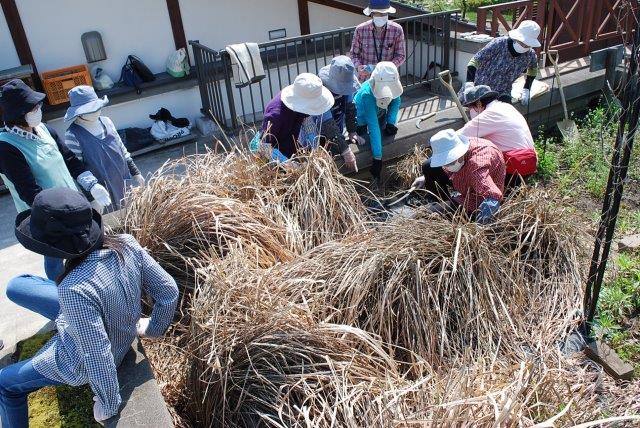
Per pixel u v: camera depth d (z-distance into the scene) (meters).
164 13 7.00
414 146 5.32
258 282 2.97
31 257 4.82
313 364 2.76
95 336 2.24
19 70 6.14
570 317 3.42
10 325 3.89
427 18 6.87
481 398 2.31
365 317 3.30
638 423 2.78
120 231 3.81
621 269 3.86
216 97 6.71
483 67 5.44
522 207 3.90
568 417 2.61
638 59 2.79
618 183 2.99
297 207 4.06
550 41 7.00
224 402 2.69
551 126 6.54
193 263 3.59
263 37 7.68
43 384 2.53
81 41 6.69
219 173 4.21
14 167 3.34
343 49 6.32
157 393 2.53
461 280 3.30
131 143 6.58
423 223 3.62
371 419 2.46
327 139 4.57
